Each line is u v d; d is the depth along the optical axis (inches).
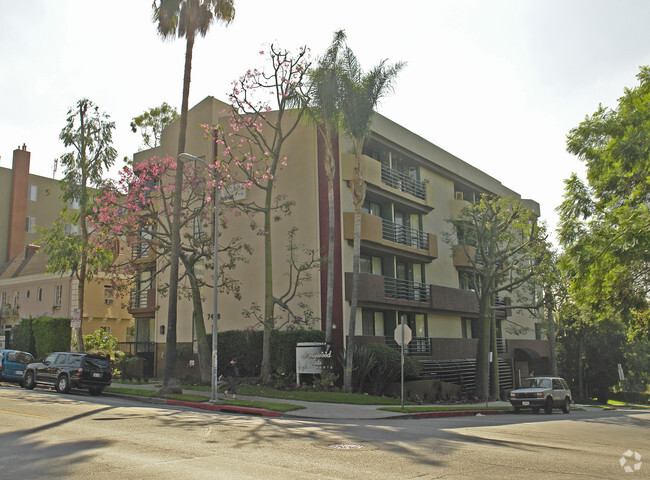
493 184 1653.5
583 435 561.6
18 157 2054.6
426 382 1061.8
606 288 636.7
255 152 1119.0
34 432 446.0
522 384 1024.2
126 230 1015.6
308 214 1073.5
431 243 1311.5
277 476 301.3
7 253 1989.4
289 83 962.1
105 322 1561.3
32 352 1518.2
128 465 324.8
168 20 920.3
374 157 1235.2
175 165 1040.8
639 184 605.9
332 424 569.6
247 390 884.0
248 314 1027.3
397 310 1190.3
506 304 1553.9
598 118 733.3
